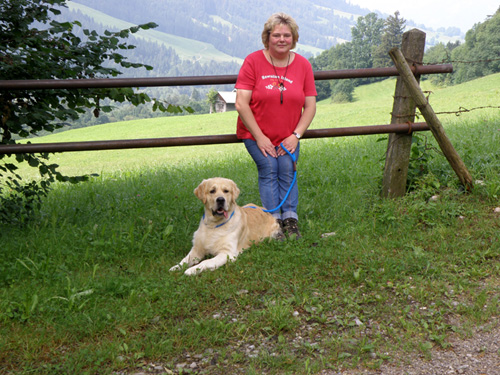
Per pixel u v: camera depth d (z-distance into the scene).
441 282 3.67
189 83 4.86
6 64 4.59
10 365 2.81
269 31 4.57
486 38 87.25
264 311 3.33
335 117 33.25
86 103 5.41
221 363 2.82
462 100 29.42
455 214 4.96
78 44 5.18
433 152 6.83
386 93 105.88
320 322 3.25
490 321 3.14
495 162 6.08
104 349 2.92
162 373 2.73
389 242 4.50
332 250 4.38
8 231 5.22
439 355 2.83
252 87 4.67
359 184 6.46
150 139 4.90
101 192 7.41
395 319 3.23
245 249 4.70
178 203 6.34
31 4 4.93
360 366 2.75
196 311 3.46
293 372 2.71
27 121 4.91
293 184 5.05
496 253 4.08
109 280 3.81
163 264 4.43
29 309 3.33
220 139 5.00
